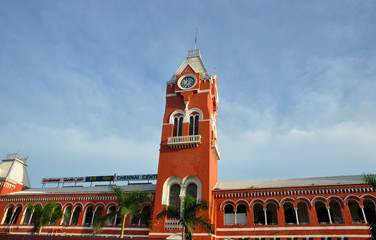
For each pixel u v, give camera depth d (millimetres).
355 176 45000
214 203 44750
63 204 53469
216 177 52312
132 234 46250
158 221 42781
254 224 41938
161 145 48938
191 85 52281
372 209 41156
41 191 59250
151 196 39688
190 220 34500
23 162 66812
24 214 54656
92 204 51969
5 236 32531
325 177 46844
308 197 41406
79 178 70312
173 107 52188
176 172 45750
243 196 44094
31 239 32344
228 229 42438
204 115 49125
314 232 39031
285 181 47375
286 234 39906
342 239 37625
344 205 39438
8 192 59750
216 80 59375
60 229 50656
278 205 42062
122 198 39125
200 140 46781
